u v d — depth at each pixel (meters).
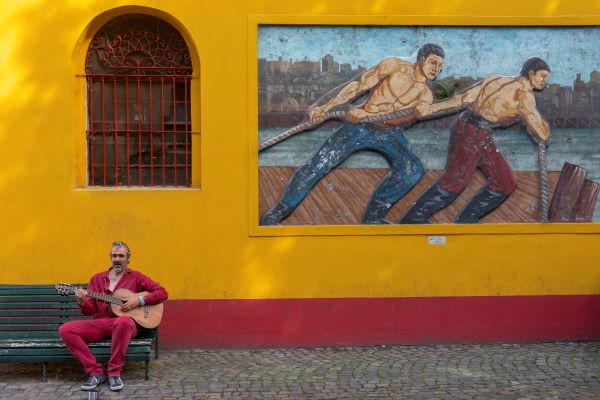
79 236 7.12
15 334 6.54
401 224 7.36
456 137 7.39
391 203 7.36
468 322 7.43
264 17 7.21
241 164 7.23
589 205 7.50
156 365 6.70
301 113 7.30
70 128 7.10
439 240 7.38
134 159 7.33
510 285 7.45
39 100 7.07
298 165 7.30
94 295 6.04
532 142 7.45
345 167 7.34
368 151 7.35
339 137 7.32
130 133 7.31
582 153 7.49
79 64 7.22
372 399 5.74
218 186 7.21
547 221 7.48
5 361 6.00
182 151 7.36
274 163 7.29
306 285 7.30
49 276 7.10
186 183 7.36
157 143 7.34
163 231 7.19
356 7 7.28
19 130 7.06
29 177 7.07
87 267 7.13
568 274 7.49
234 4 7.20
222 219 7.23
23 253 7.07
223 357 6.99
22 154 7.07
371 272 7.34
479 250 7.42
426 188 7.39
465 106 7.39
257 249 7.26
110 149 7.31
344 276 7.33
